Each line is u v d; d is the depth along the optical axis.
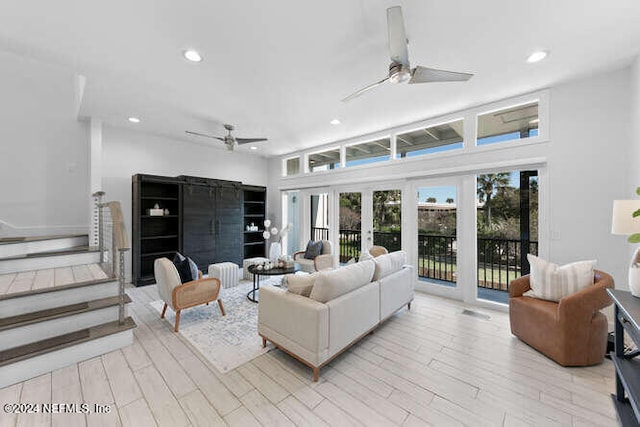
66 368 2.09
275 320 2.29
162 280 2.91
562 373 2.07
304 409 1.69
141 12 1.86
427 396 1.82
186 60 2.45
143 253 4.66
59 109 3.96
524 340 2.50
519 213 3.41
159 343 2.50
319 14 1.88
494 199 3.56
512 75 2.75
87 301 2.61
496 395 1.83
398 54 1.87
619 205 1.97
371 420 1.61
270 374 2.05
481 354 2.35
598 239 2.78
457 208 3.75
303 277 2.30
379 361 2.24
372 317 2.59
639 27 2.01
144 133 4.76
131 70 2.63
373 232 4.75
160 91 3.08
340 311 2.15
